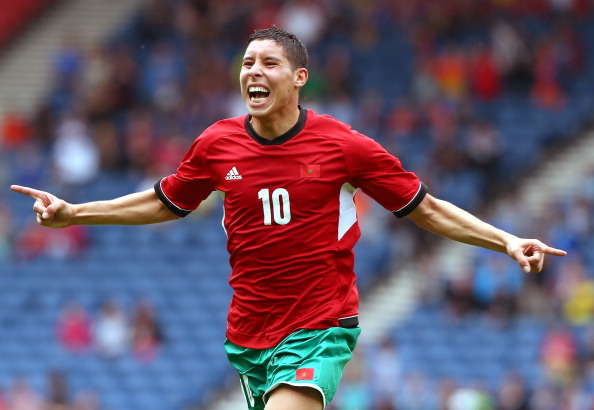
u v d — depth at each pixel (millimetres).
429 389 49562
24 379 57562
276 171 18734
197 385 56688
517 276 55938
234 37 77250
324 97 69812
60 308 62406
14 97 79312
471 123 67500
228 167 19000
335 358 18703
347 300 18953
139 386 56656
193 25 78688
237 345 19312
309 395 18406
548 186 65125
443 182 63469
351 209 19125
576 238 57844
